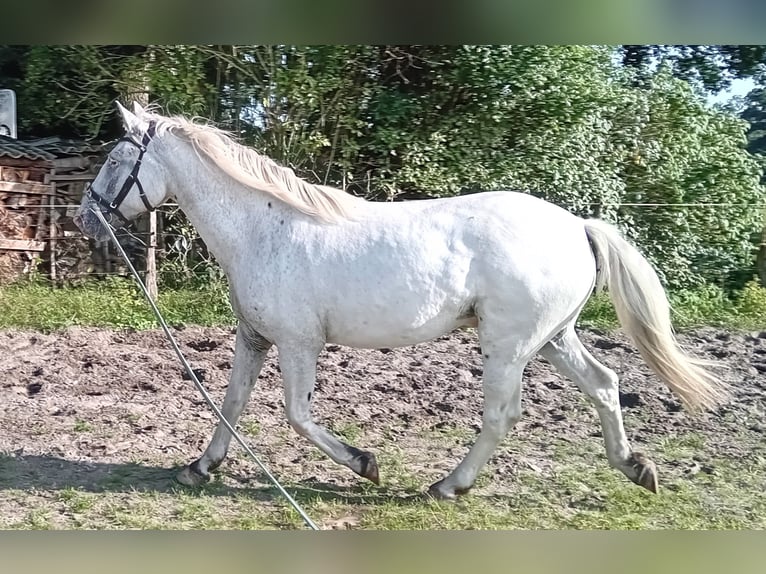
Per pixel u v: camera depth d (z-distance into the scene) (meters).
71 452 4.76
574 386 6.28
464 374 6.56
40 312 7.96
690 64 11.06
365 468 4.07
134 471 4.51
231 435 4.34
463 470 4.15
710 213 9.88
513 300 3.84
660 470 4.66
